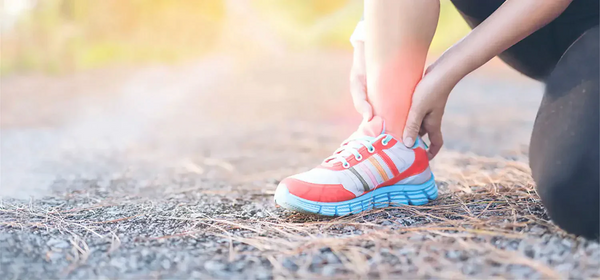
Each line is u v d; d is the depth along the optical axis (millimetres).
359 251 984
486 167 1958
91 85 6492
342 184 1258
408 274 871
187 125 3926
